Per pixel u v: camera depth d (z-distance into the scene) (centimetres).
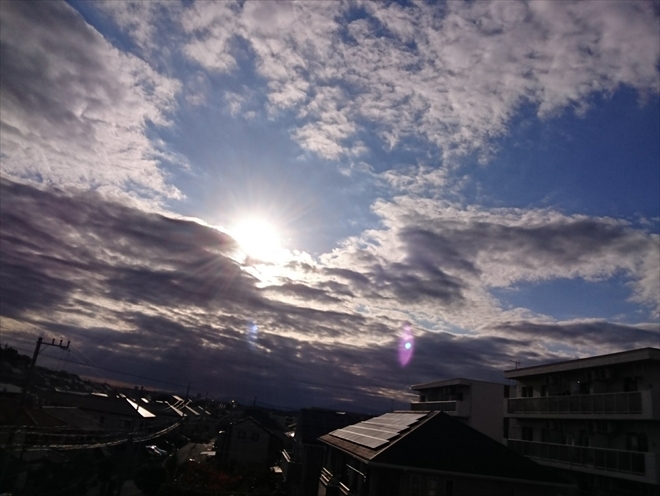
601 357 2298
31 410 2745
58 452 2625
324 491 2148
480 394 3584
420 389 4344
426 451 1655
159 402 6656
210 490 2491
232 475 2977
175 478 2684
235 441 4069
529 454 2630
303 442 3062
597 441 2292
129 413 3956
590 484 2231
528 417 2767
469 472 1608
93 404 3997
